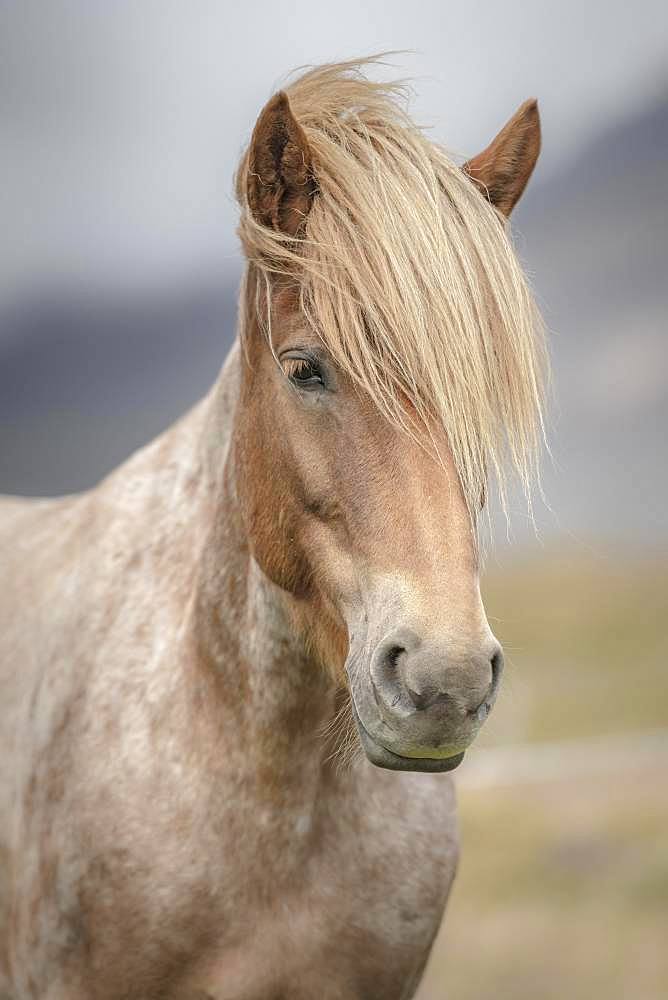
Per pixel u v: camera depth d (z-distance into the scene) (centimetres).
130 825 542
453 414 436
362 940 552
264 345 504
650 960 1231
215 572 557
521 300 460
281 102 470
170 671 568
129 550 627
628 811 1736
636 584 6334
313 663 525
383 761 438
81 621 618
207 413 616
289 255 468
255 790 532
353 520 456
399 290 441
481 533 490
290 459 486
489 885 1505
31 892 585
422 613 422
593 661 4309
